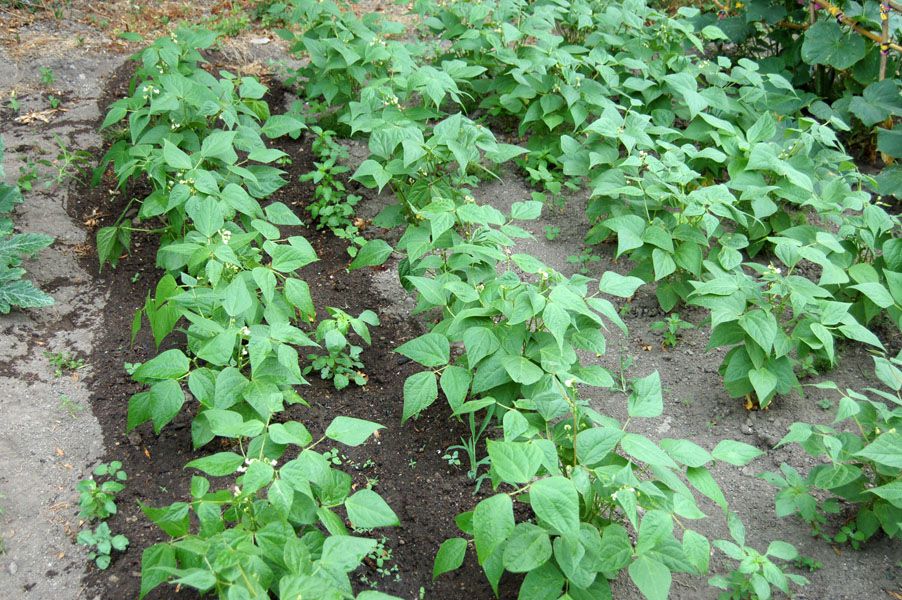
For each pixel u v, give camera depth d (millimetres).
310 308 1811
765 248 2369
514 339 1708
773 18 2828
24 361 1868
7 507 1579
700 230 2201
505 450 1356
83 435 1737
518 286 1721
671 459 1451
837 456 1588
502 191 2576
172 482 1677
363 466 1745
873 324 2121
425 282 1829
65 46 2977
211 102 2188
